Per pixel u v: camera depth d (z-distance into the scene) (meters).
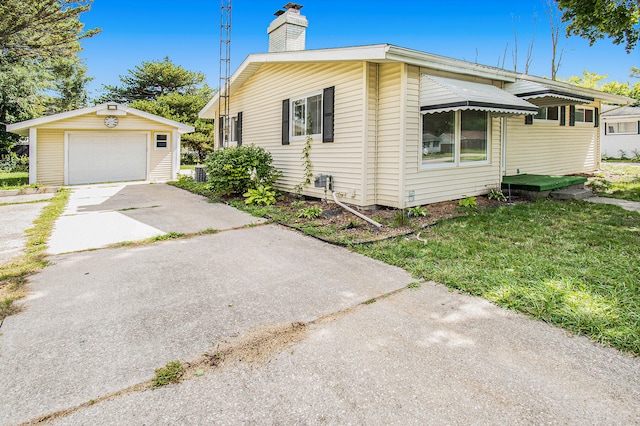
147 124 14.97
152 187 12.59
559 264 4.10
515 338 2.72
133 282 3.98
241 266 4.50
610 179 11.88
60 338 2.80
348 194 7.55
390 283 3.86
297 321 3.06
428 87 6.81
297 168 9.16
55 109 27.22
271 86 10.09
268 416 1.98
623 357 2.46
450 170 7.71
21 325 3.01
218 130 13.84
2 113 20.92
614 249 4.59
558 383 2.21
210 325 3.01
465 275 3.86
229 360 2.51
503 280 3.66
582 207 7.35
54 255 4.94
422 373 2.33
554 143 12.16
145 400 2.11
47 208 8.31
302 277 4.09
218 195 9.77
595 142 14.18
